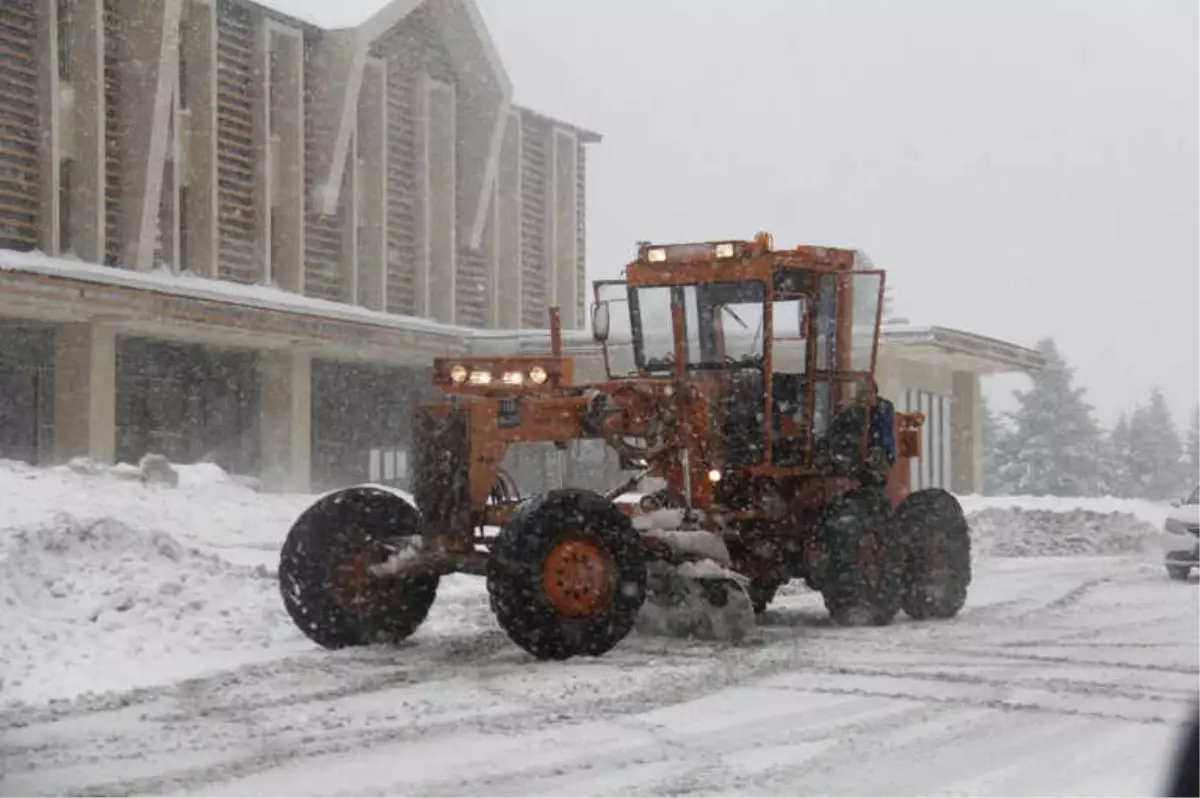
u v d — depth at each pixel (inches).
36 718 323.9
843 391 518.6
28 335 1186.6
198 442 1327.5
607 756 285.1
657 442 454.9
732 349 495.8
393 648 430.3
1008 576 744.3
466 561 417.4
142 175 1242.0
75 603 453.1
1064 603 592.4
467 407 428.1
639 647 430.0
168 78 1246.3
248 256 1387.8
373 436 1529.3
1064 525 1017.5
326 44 1471.5
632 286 508.7
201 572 514.9
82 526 508.7
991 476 3009.4
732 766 276.5
